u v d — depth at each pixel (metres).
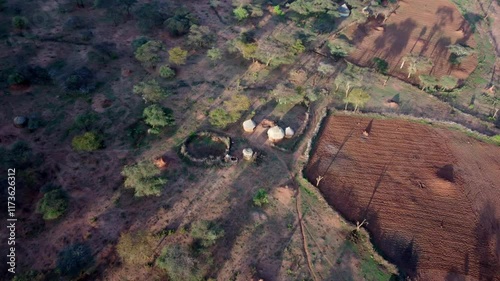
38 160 53.44
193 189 52.59
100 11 84.25
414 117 66.31
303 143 60.47
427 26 92.94
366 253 47.81
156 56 70.00
